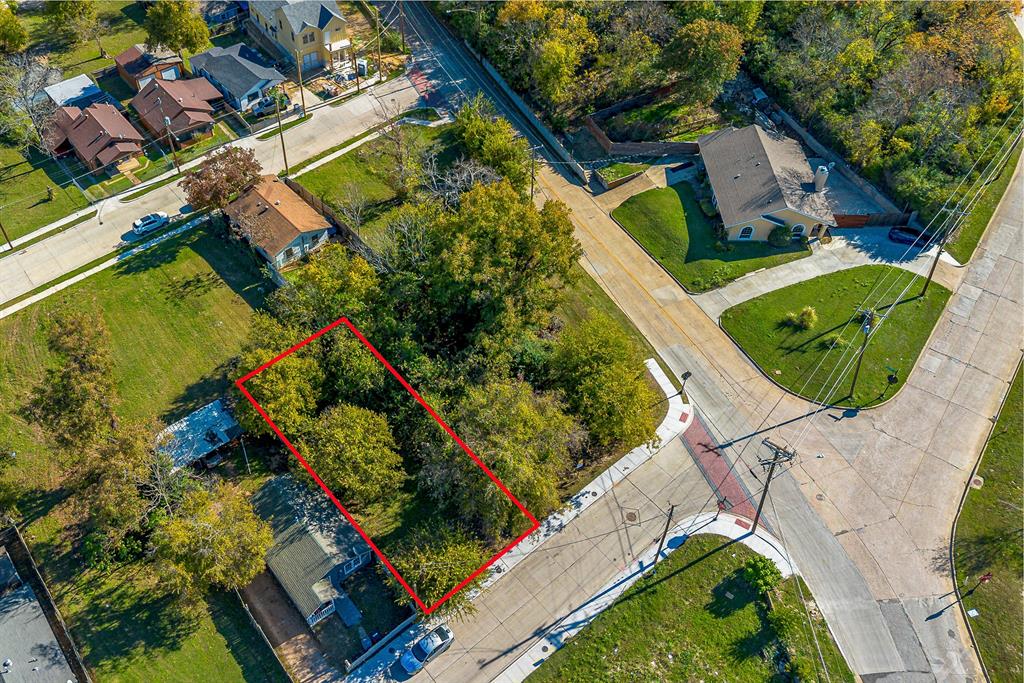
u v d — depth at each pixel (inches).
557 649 2146.9
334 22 3993.6
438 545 2169.0
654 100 3900.1
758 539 2385.6
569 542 2364.7
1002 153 3496.6
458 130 3567.9
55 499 2397.9
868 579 2308.1
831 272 3152.1
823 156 3649.1
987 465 2586.1
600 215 3410.4
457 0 4136.3
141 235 3216.0
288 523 2251.5
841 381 2800.2
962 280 3142.2
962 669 2144.4
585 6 3932.1
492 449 2217.0
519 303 2618.1
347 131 3742.6
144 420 2529.5
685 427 2672.2
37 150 3599.9
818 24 3895.2
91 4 4165.8
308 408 2475.4
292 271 3070.9
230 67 3846.0
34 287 2997.0
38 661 2079.2
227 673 2059.5
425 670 2098.9
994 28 3828.7
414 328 2637.8
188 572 2043.6
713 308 3041.3
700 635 2175.2
